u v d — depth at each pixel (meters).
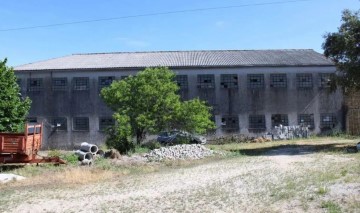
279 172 16.52
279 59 42.72
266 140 39.66
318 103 41.56
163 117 29.16
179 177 17.34
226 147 33.22
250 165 19.97
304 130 41.06
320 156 22.25
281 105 41.41
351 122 41.44
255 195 12.27
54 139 41.03
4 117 24.06
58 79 41.38
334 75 30.41
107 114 40.78
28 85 41.41
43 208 12.22
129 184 16.00
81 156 24.06
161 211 11.20
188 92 40.81
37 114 41.19
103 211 11.54
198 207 11.39
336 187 11.84
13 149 20.75
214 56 44.38
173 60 42.69
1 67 24.75
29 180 17.42
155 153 25.98
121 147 28.27
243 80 41.31
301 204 10.59
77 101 41.06
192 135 35.16
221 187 14.10
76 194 14.22
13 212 11.88
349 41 26.91
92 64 41.88
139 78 29.64
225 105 41.09
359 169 15.13
